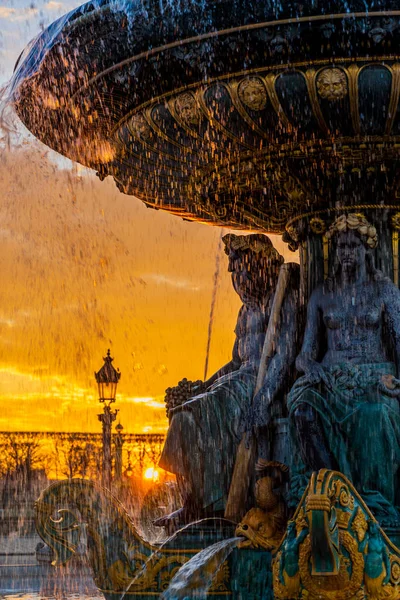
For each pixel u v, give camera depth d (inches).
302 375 277.1
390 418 255.8
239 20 241.1
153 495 496.7
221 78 252.7
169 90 263.3
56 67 277.0
